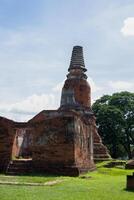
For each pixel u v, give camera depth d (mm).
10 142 27328
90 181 21312
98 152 44156
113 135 62000
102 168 35375
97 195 15188
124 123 62000
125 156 69750
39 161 26094
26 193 14906
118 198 14594
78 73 48406
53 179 21453
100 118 61781
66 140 25969
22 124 27734
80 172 26203
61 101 46969
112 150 63688
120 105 64688
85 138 30875
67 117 26375
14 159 27453
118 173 29969
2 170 26531
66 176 24438
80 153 28078
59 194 15070
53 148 26047
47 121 26656
